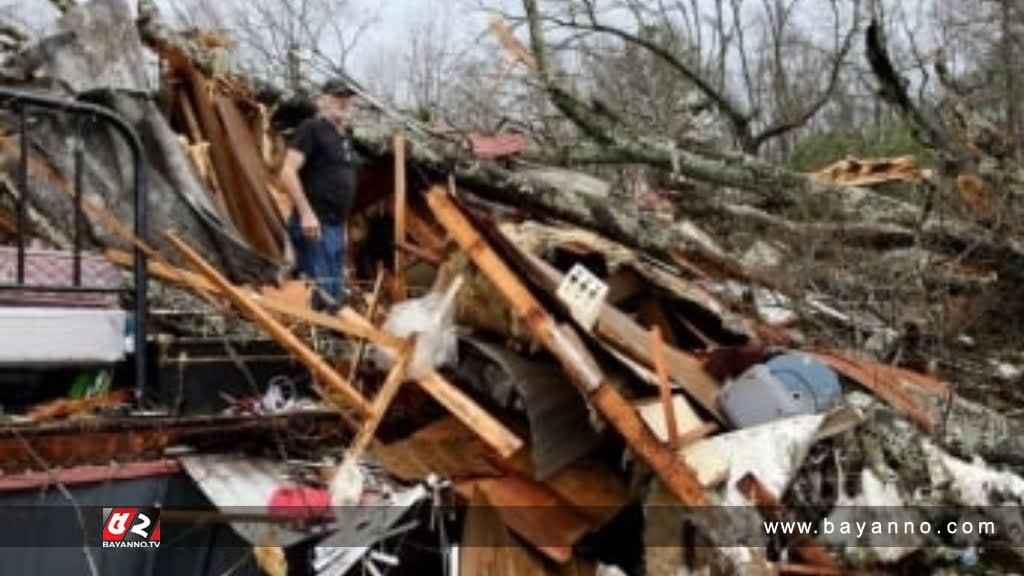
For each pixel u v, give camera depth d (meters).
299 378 4.81
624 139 8.84
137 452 4.09
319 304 5.54
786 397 4.86
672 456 4.36
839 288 7.39
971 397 6.49
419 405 5.00
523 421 4.82
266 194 6.91
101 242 5.52
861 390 5.40
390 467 4.50
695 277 6.90
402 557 4.40
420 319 4.87
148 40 7.43
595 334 4.86
